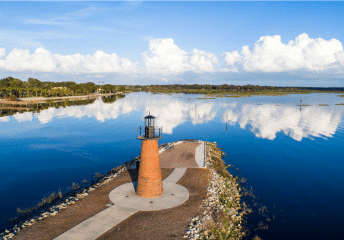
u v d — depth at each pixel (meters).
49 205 21.92
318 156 43.59
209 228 16.97
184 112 111.19
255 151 47.16
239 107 132.88
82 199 20.59
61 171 33.00
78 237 14.97
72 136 58.75
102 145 50.44
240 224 20.08
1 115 92.06
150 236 15.29
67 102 154.25
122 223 16.70
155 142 20.52
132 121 84.25
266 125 78.12
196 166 31.20
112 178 26.31
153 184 20.70
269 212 22.44
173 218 17.58
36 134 60.09
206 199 21.27
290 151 47.19
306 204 24.28
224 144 53.12
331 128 73.12
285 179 31.61
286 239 18.09
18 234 15.43
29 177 30.42
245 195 26.25
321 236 18.61
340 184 29.95
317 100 187.75
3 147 47.50
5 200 23.39
